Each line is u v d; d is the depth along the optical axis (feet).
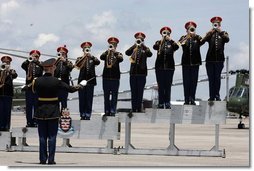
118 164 58.65
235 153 75.72
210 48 68.44
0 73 75.61
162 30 70.49
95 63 73.51
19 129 75.56
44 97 56.65
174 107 70.44
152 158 67.36
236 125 193.77
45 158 57.77
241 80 162.91
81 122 73.67
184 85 70.08
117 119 72.64
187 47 69.36
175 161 63.46
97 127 73.20
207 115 69.15
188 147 86.99
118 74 72.64
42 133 57.21
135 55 71.41
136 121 71.87
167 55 70.23
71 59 75.20
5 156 68.64
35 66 74.33
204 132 146.00
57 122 57.00
